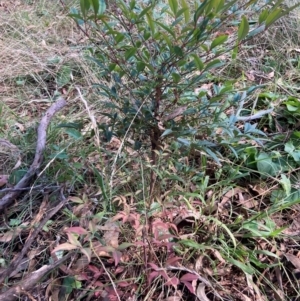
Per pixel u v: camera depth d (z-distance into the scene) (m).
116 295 0.97
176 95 1.07
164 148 1.16
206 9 0.84
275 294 1.11
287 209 1.32
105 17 0.92
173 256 1.03
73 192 1.37
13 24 2.42
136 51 0.99
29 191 1.36
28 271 1.16
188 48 0.95
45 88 1.93
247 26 0.84
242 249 1.17
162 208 1.16
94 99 1.78
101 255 1.05
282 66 1.98
